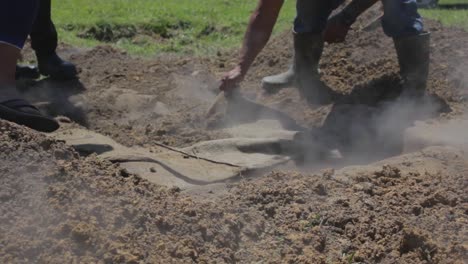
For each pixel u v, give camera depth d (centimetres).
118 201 378
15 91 500
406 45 633
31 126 497
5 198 369
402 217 405
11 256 330
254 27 595
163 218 370
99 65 826
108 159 505
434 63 734
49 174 391
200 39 1084
